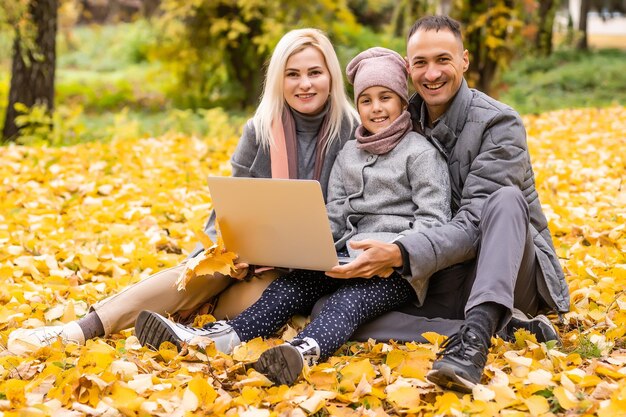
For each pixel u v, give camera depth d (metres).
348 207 3.28
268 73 3.49
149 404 2.46
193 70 14.36
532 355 2.83
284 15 13.46
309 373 2.65
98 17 28.27
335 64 3.48
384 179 3.20
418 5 12.09
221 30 13.48
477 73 11.02
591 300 3.50
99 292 3.91
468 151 3.18
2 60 18.39
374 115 3.26
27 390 2.61
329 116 3.48
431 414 2.39
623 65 17.19
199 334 2.92
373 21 20.94
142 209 5.46
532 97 14.56
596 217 5.08
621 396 2.33
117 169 6.92
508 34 10.91
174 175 6.69
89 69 21.47
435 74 3.14
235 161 3.60
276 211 2.98
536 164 7.06
